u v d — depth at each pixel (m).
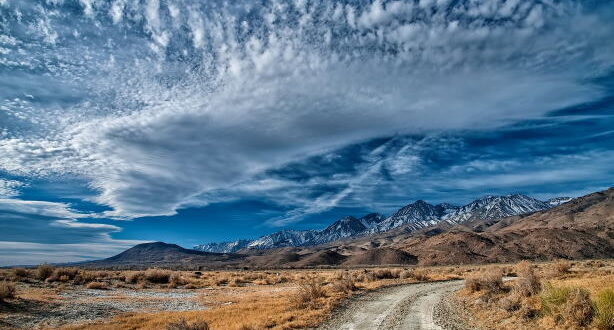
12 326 21.22
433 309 25.03
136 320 23.88
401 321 20.86
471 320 20.81
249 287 52.12
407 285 45.12
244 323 20.02
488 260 188.75
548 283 18.94
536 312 18.56
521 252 194.00
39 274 46.62
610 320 14.58
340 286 36.94
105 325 22.25
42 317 23.83
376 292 36.41
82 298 33.75
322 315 23.11
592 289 19.08
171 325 17.78
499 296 25.86
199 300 35.44
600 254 181.25
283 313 23.47
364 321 21.16
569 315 15.70
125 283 50.81
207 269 188.25
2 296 26.47
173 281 53.81
